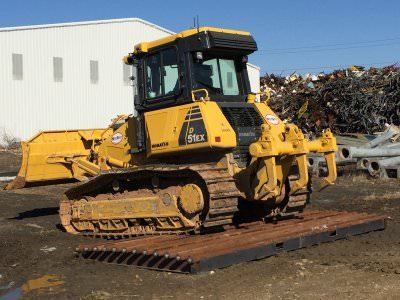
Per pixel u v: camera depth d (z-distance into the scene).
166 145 8.69
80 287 6.57
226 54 9.14
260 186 8.19
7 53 31.52
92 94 34.72
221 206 7.88
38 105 32.66
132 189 9.35
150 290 6.32
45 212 12.80
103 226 9.63
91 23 34.50
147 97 9.22
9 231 10.34
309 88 27.69
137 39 36.34
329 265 7.17
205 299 5.89
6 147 30.75
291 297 5.81
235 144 8.29
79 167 10.85
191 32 8.66
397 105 24.41
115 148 10.07
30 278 7.05
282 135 8.52
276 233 8.14
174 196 8.53
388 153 17.41
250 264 7.24
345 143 20.94
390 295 5.72
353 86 25.59
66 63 33.66
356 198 13.73
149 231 8.91
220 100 8.88
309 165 18.95
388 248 8.12
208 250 7.13
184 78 8.65
